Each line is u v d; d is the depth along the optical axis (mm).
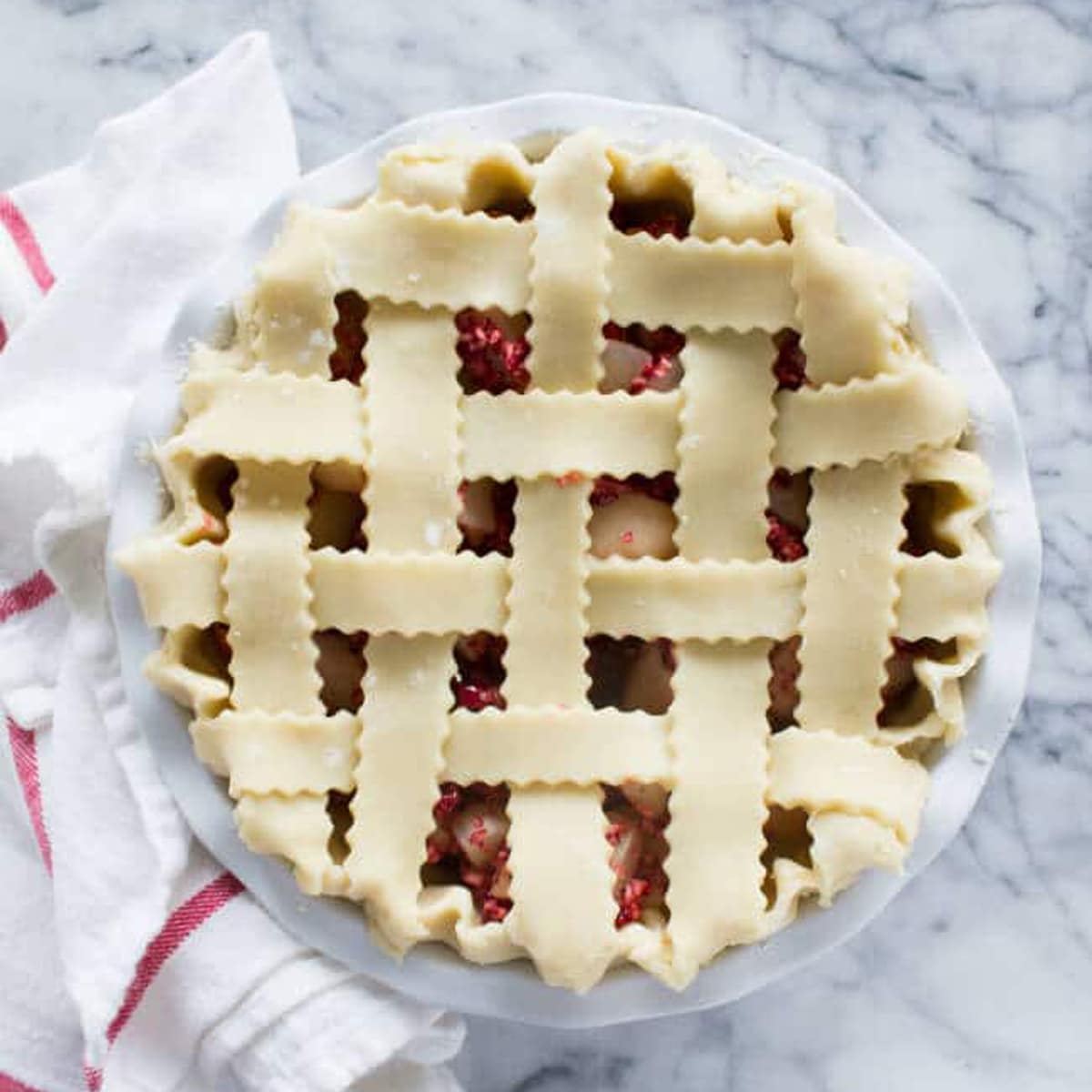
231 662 776
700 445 769
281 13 909
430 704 772
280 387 768
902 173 918
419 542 771
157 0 911
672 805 771
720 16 915
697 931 768
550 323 769
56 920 861
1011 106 919
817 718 776
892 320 778
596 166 767
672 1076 927
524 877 769
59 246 872
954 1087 930
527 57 911
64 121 914
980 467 785
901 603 776
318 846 774
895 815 772
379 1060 821
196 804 800
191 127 845
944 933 929
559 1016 803
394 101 909
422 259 770
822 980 929
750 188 784
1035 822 930
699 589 771
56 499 847
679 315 771
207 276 789
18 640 850
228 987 823
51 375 839
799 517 789
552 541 770
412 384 771
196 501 780
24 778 847
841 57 917
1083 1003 932
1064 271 920
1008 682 793
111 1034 836
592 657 806
